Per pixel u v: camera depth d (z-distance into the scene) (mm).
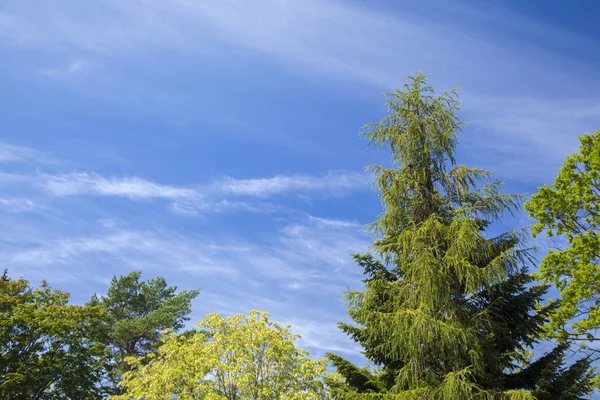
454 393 13234
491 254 15273
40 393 29703
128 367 34844
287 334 20297
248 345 19109
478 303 15695
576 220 24531
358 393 15648
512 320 15578
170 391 18938
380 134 17141
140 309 39438
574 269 23016
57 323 30859
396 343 14641
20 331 30484
